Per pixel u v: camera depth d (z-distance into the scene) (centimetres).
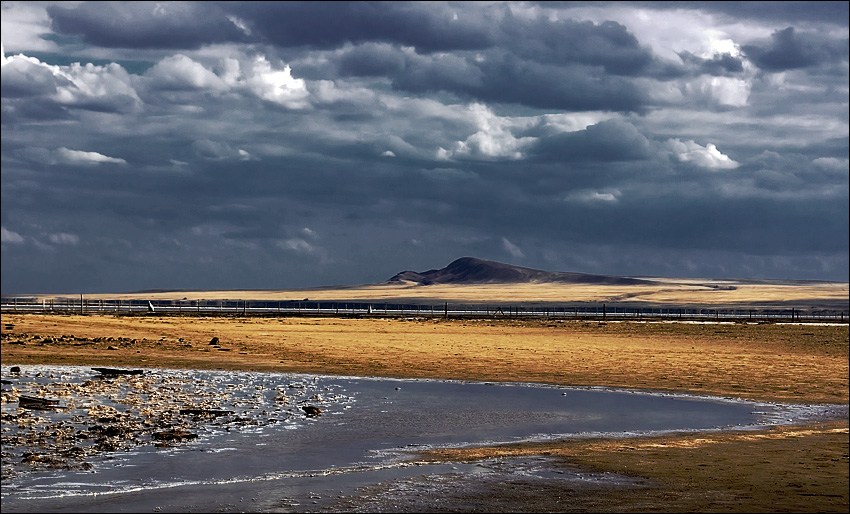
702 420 3016
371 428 2752
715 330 7888
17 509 1673
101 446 2348
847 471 2028
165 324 7481
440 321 9494
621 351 5925
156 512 1653
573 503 1716
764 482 1892
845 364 5144
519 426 2833
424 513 1650
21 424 2681
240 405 3300
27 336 5988
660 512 1636
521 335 7400
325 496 1788
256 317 10144
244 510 1670
